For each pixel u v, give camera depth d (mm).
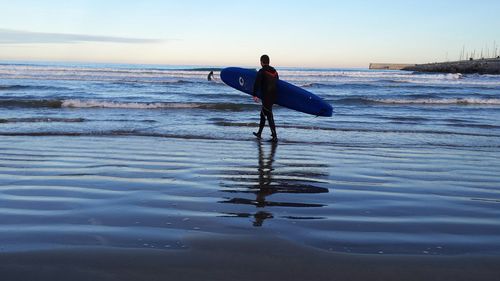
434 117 14672
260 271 2402
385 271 2430
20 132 9352
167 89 25828
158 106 15906
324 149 8008
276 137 8930
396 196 4410
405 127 11922
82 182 4801
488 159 7105
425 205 4035
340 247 2816
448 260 2600
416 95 24141
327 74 48469
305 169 5934
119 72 40344
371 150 7965
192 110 15484
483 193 4609
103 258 2541
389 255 2674
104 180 4930
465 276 2373
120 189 4496
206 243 2844
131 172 5449
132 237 2945
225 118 13258
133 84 28922
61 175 5180
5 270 2354
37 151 7012
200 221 3389
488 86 35062
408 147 8461
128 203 3920
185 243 2840
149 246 2766
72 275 2307
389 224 3383
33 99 16906
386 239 2996
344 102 20094
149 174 5344
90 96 19859
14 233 2990
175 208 3787
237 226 3270
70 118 12070
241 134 9945
